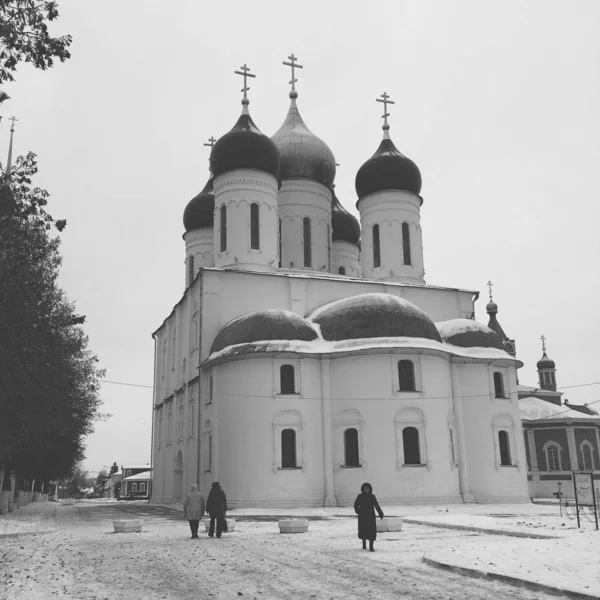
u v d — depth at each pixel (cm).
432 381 3516
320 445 3409
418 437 3425
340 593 1077
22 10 1256
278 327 3503
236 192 4356
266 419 3353
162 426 5066
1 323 1642
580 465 5325
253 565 1372
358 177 4853
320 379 3494
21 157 1505
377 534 1967
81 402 3350
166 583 1195
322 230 4947
